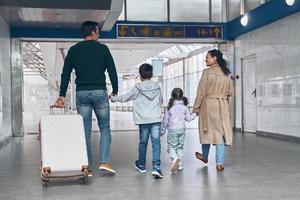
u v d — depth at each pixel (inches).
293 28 332.8
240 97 444.8
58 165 164.7
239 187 157.1
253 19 390.0
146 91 185.8
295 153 253.3
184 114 200.5
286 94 344.8
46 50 590.2
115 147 292.7
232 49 458.3
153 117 183.3
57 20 378.9
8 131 385.1
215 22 459.2
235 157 236.5
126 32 442.3
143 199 140.4
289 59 339.9
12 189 158.9
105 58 182.9
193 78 1010.1
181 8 456.4
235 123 455.8
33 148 300.4
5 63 377.4
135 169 200.5
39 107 1306.6
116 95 184.2
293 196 142.5
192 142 321.4
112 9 332.5
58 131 171.2
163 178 176.7
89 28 184.5
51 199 142.4
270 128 374.6
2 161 233.8
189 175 183.3
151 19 451.5
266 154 249.0
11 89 417.1
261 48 392.5
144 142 190.9
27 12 341.4
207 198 140.6
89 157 183.5
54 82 1108.5
